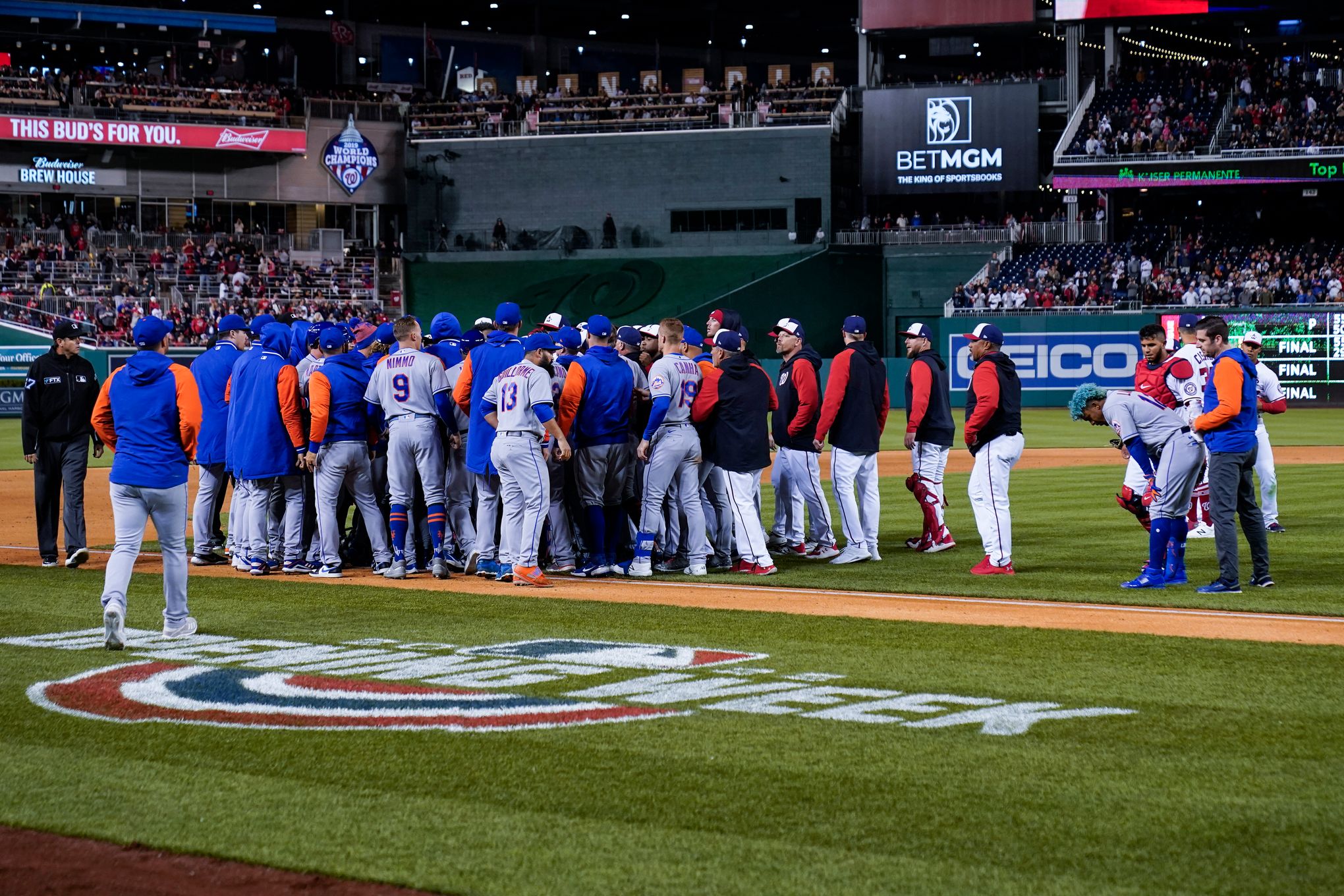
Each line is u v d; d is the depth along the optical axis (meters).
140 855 9.44
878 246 95.94
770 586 21.48
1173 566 20.84
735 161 100.69
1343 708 12.88
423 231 104.44
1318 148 86.00
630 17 117.38
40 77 97.69
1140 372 24.50
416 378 22.00
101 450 24.25
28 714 13.23
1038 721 12.52
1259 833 9.48
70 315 84.00
